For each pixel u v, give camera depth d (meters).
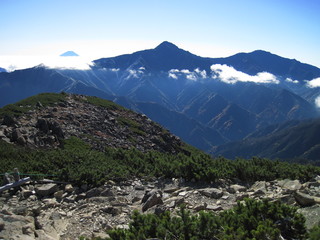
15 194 16.12
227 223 9.80
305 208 11.65
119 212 13.81
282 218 9.53
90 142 40.78
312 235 8.27
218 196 15.40
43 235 10.42
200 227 9.59
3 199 15.25
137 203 15.47
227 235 8.75
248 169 19.30
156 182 19.84
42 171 20.36
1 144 28.08
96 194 17.03
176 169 20.33
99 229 12.07
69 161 22.86
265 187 16.52
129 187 18.92
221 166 21.06
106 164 23.05
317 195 13.38
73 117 51.69
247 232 9.06
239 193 15.82
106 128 52.25
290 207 10.09
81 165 22.02
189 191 16.58
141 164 24.17
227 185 18.02
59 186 17.80
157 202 14.18
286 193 14.65
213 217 10.09
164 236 9.28
